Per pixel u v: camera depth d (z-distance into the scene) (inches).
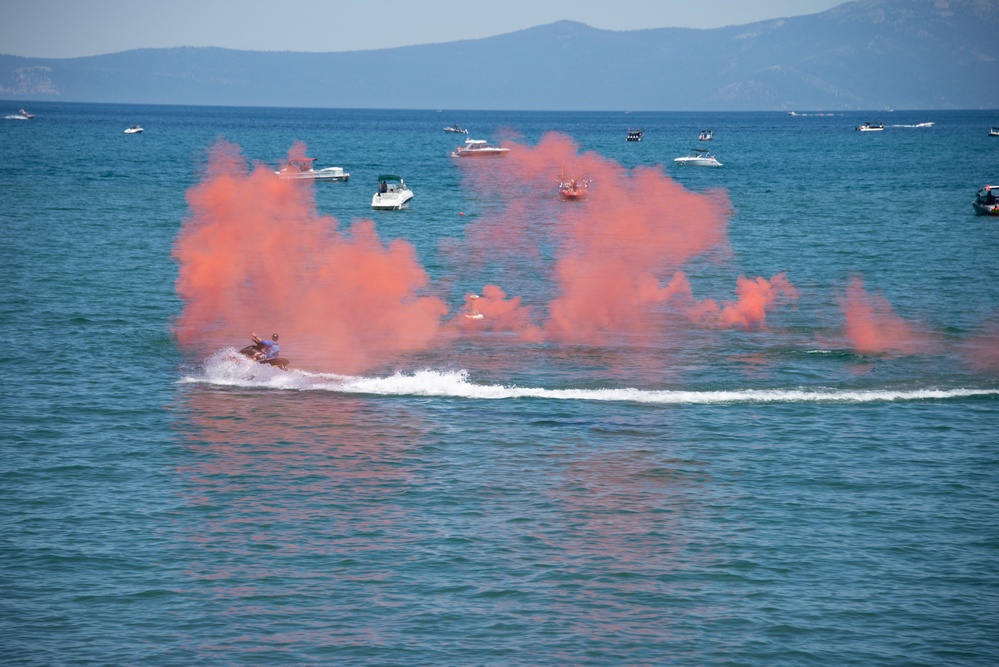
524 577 3344.0
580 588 3277.6
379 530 3668.8
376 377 5703.7
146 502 3880.4
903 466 4362.7
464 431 4758.9
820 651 2947.8
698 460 4411.9
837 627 3068.4
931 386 5610.2
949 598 3233.3
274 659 2878.9
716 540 3622.0
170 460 4315.9
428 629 3036.4
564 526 3722.9
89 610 3107.8
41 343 6309.1
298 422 4840.1
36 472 4151.1
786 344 6594.5
